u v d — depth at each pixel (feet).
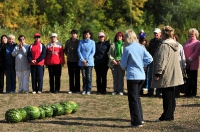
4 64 51.29
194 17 148.97
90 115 36.45
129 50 30.12
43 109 35.09
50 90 51.49
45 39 114.32
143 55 30.45
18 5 144.25
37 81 51.19
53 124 32.48
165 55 30.91
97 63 49.55
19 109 33.68
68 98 46.96
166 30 31.73
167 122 31.86
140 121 30.58
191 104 41.27
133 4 161.07
